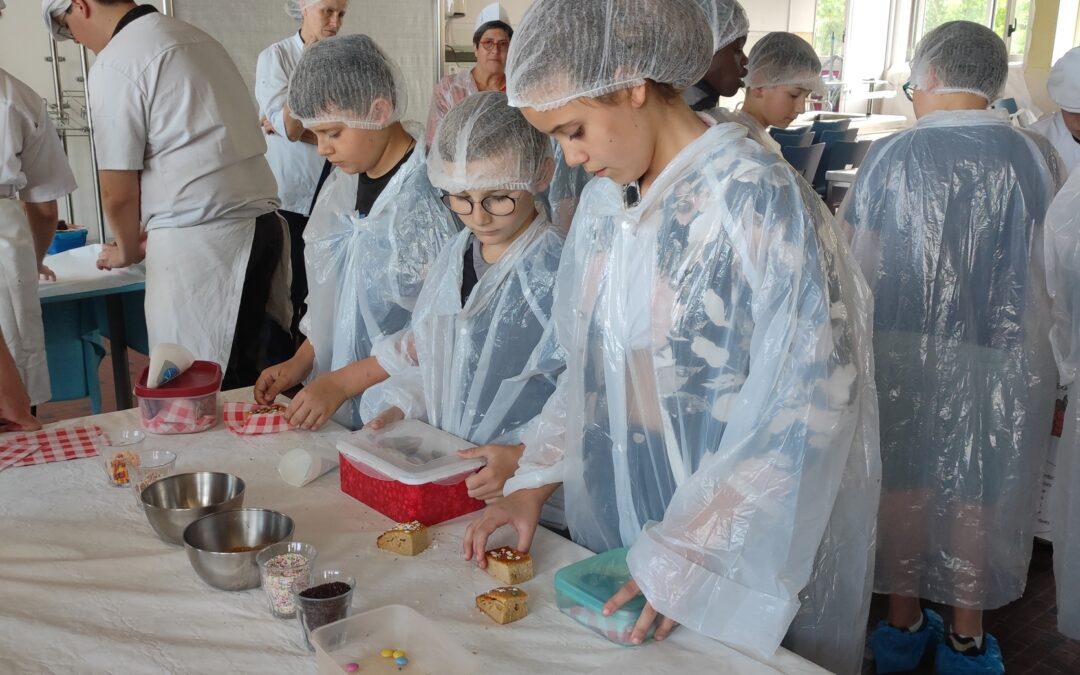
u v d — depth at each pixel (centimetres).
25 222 234
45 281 263
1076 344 196
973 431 202
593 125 103
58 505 133
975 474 203
